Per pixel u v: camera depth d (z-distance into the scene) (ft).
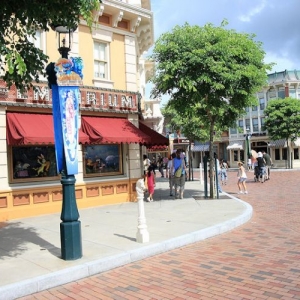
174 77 42.06
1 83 35.04
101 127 41.06
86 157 43.19
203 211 36.24
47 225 32.17
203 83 42.09
